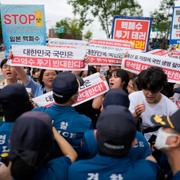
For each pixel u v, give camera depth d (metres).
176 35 6.58
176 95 3.94
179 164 1.67
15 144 1.57
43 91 4.54
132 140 1.64
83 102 3.33
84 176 1.70
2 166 1.96
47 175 1.72
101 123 1.63
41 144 1.57
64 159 1.87
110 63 4.28
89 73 5.51
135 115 2.85
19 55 3.71
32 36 4.42
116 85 3.92
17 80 4.23
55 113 2.31
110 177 1.67
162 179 1.90
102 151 1.66
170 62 3.70
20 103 2.16
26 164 1.53
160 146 1.74
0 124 2.36
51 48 3.67
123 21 6.51
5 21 4.36
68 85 2.26
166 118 1.76
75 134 2.29
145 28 6.34
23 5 4.32
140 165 1.76
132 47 5.47
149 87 2.77
